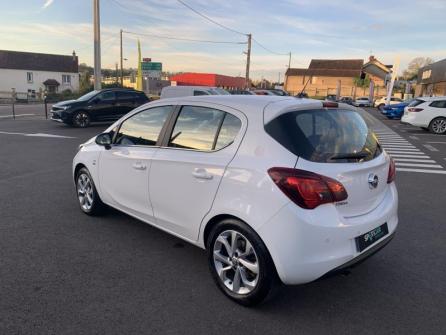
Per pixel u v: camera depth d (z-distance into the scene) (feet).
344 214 9.76
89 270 12.13
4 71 213.05
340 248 9.46
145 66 126.62
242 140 10.27
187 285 11.37
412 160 34.58
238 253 10.27
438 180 26.43
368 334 9.36
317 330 9.46
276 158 9.46
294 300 10.77
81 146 17.19
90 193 16.70
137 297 10.68
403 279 12.09
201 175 10.82
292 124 9.83
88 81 204.54
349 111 11.78
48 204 18.61
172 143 12.30
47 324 9.41
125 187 14.11
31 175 24.67
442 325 9.75
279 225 9.17
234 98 11.34
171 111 12.69
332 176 9.39
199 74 184.65
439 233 16.07
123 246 13.96
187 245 14.14
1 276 11.65
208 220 10.86
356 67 248.52
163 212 12.57
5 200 19.16
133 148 13.70
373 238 10.43
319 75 248.11
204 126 11.45
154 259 12.99
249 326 9.55
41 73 221.05
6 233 14.94
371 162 10.66
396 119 88.69
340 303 10.68
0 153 32.48
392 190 11.99
